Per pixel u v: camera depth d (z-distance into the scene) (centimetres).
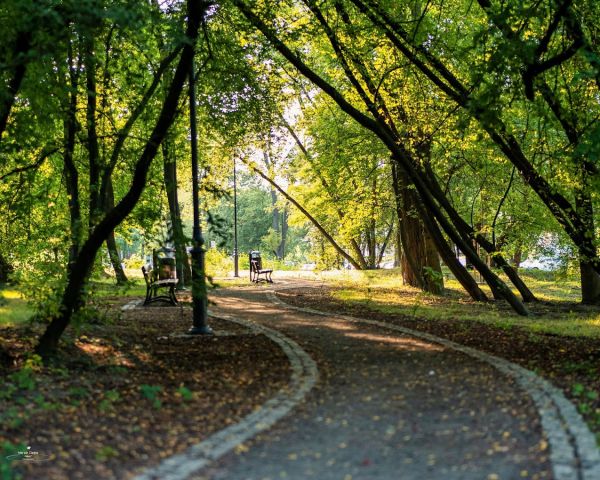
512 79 1084
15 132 906
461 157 1938
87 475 451
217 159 2325
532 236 2147
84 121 1238
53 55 855
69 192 1279
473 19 1614
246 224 7300
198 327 1148
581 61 1130
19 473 451
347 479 441
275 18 1417
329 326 1277
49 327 865
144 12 768
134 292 1988
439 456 486
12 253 1495
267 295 2098
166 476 445
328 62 2102
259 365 876
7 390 680
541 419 564
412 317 1448
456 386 726
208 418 611
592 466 440
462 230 1967
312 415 614
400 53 1647
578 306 1947
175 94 894
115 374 808
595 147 872
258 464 473
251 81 1482
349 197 2580
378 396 689
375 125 1468
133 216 1112
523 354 946
